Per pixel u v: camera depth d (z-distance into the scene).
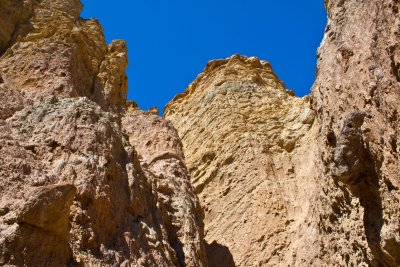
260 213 24.52
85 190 13.23
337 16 16.92
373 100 12.69
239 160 28.55
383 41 12.70
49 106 15.40
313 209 19.70
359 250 14.05
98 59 20.83
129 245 13.46
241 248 23.30
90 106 15.78
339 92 14.88
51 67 17.70
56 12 20.66
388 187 11.94
